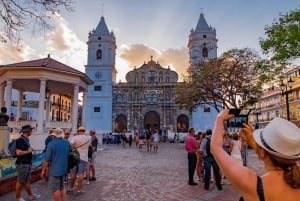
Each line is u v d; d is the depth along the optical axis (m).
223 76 31.70
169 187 10.55
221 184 10.83
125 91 73.75
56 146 6.93
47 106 28.98
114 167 16.41
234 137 10.46
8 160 9.61
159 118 72.69
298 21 17.20
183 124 71.12
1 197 8.65
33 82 27.09
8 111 24.23
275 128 1.98
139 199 8.74
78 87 26.86
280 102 64.94
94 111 70.50
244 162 12.87
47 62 25.20
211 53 69.75
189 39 73.12
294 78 55.38
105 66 71.56
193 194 9.41
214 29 71.12
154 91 73.25
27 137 8.10
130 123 72.12
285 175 1.91
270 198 1.86
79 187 9.45
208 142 10.12
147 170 15.16
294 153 1.90
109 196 9.12
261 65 20.58
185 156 23.84
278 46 17.44
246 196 1.93
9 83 24.38
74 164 8.34
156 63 77.00
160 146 41.50
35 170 11.40
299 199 1.86
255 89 28.02
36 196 8.51
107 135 49.69
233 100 31.53
